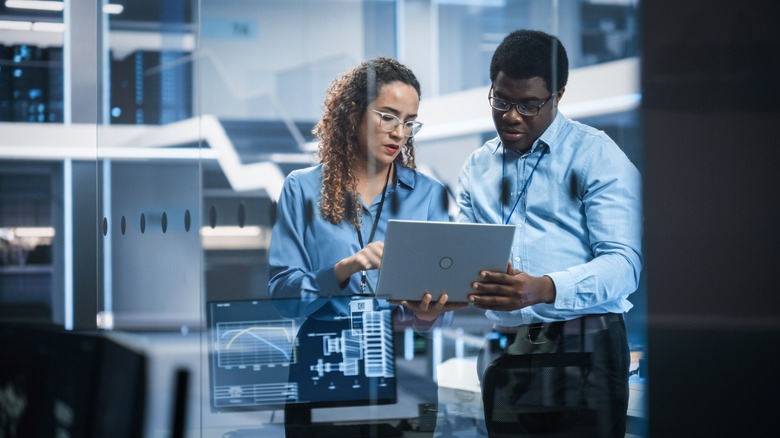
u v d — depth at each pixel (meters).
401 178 2.73
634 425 2.63
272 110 2.85
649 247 2.61
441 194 2.74
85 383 1.22
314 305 2.73
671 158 2.61
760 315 2.57
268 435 2.78
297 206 2.76
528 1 2.79
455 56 2.79
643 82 2.63
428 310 2.45
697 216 2.60
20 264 4.82
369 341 2.71
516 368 2.66
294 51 2.85
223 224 2.92
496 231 2.29
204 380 2.88
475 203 2.73
